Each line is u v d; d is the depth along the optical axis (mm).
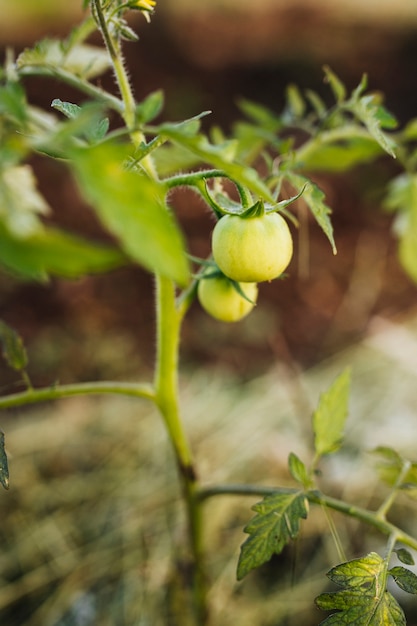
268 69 2131
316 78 2109
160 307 526
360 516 505
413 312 1284
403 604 734
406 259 690
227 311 517
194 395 1095
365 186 1650
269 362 1202
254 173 349
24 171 474
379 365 1144
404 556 481
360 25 2455
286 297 1371
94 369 1135
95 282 1354
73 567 800
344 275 1421
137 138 456
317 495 506
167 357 541
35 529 838
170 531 827
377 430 977
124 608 759
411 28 2385
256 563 487
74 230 1423
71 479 902
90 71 583
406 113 1920
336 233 1528
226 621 748
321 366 1174
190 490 589
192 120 415
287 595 771
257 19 2492
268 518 495
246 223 445
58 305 1286
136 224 291
